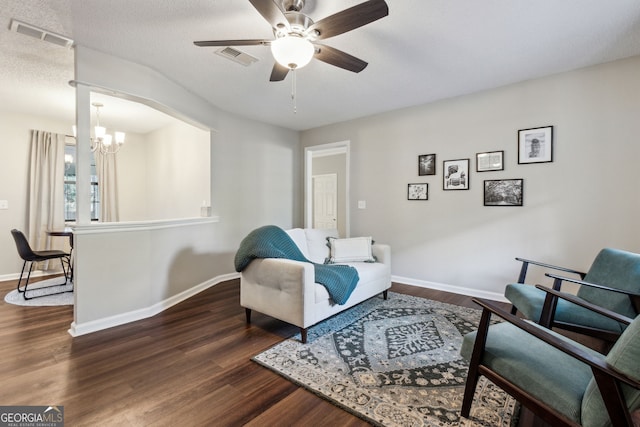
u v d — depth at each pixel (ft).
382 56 8.57
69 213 15.83
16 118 13.83
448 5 6.37
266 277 8.08
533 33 7.41
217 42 5.97
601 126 9.04
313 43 6.42
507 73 9.68
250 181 14.78
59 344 7.36
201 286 12.13
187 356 6.84
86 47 8.05
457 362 6.63
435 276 12.34
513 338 4.94
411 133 12.92
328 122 15.47
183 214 14.61
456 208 11.78
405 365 6.49
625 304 6.52
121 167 17.22
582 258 9.37
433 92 11.30
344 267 9.50
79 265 7.91
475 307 10.14
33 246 14.14
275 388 5.70
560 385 3.82
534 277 10.16
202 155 13.20
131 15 6.75
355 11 5.19
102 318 8.31
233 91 11.21
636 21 6.88
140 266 9.12
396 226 13.41
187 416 4.93
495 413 4.97
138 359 6.70
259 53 8.43
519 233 10.44
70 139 15.35
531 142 10.14
